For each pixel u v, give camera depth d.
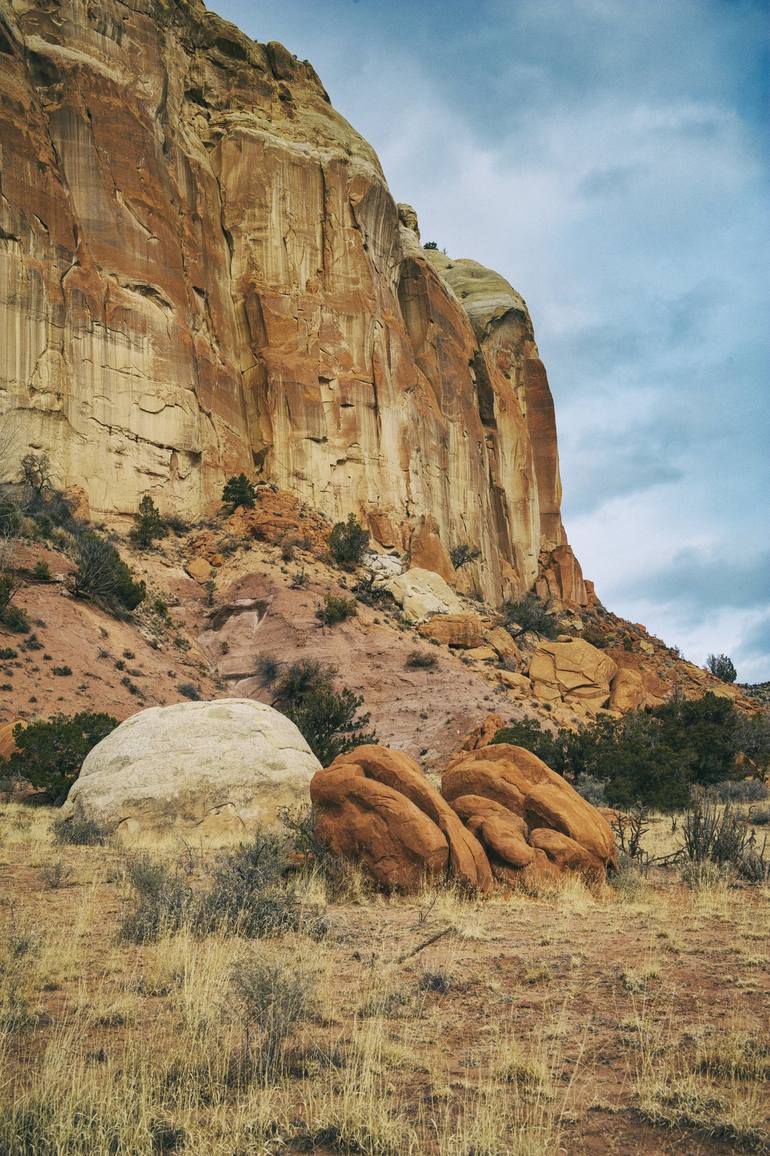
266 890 9.62
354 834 11.05
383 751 11.80
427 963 7.71
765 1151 4.12
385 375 82.12
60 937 8.26
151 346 67.06
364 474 77.62
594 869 11.79
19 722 30.73
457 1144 4.04
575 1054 5.45
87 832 15.30
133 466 64.44
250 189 81.06
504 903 10.62
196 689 49.75
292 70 93.19
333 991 6.76
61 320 61.94
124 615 53.22
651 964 7.54
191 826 15.77
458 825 11.22
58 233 63.09
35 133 63.81
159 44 76.44
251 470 74.62
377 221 88.12
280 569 62.44
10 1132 4.02
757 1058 5.14
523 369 117.75
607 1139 4.27
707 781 38.38
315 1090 4.82
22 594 47.03
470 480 92.69
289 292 79.69
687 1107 4.52
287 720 18.77
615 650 76.56
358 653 55.41
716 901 10.81
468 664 59.44
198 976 6.68
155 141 72.25
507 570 100.56
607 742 34.88
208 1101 4.65
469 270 124.25
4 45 65.00
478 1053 5.46
